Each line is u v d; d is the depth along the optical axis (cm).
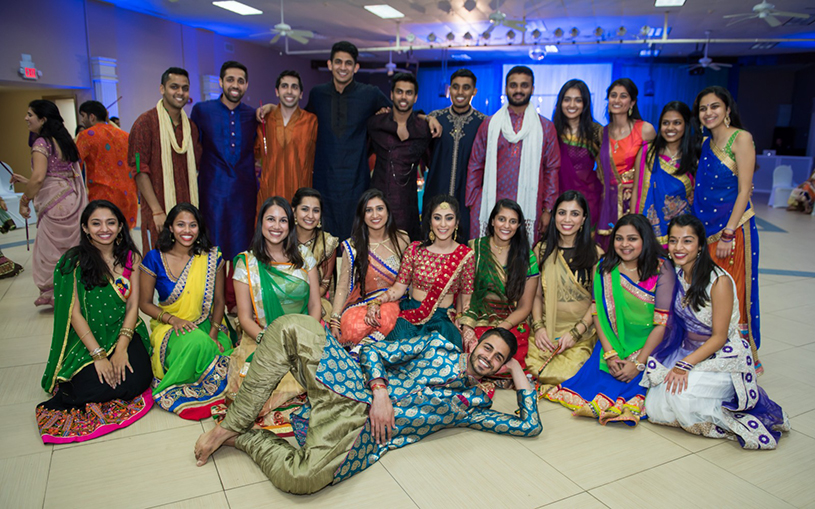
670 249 238
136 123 323
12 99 935
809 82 1371
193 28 1062
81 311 246
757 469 206
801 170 1249
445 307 282
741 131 275
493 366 213
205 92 1098
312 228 285
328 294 324
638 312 254
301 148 338
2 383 268
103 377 239
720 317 230
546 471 202
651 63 1288
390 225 284
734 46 1215
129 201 435
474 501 183
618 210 324
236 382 238
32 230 702
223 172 338
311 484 181
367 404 203
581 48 1288
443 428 230
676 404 229
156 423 235
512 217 268
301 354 196
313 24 1027
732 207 283
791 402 261
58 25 784
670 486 194
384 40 1195
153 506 179
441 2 838
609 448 220
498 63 1508
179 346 249
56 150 388
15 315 373
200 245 274
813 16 918
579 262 276
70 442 217
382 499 184
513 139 323
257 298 257
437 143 346
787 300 435
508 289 274
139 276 265
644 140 313
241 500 183
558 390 260
